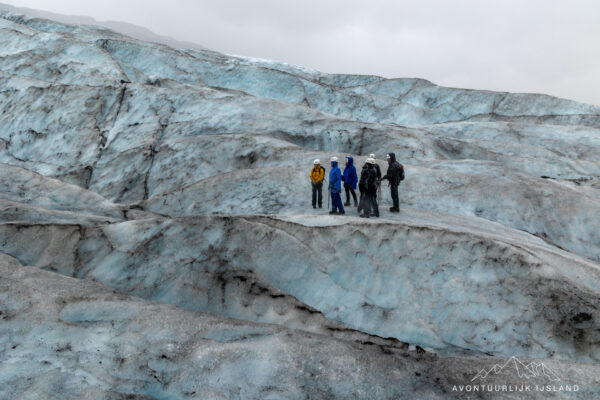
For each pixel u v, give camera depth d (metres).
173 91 25.45
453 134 29.59
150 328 5.08
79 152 22.02
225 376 4.39
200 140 19.66
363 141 20.95
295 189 13.07
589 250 12.01
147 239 7.81
